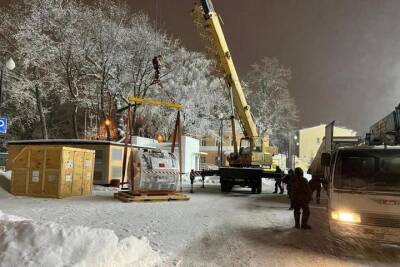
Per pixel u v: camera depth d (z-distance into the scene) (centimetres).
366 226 809
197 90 5203
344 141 2177
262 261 755
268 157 2506
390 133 1644
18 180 1883
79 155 1950
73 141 2488
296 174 1144
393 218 794
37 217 1195
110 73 4344
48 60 4066
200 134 5172
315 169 2853
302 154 7488
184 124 4888
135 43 4450
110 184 2461
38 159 1859
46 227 599
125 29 4406
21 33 3919
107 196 1925
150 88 4691
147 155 1783
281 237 995
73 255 563
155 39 4528
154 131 4825
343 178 864
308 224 1210
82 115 5297
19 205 1494
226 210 1500
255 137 2459
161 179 1775
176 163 1853
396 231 789
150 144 3709
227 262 741
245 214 1402
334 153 932
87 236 602
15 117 4591
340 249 874
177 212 1397
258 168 2361
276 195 2262
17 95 4203
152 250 746
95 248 589
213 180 3634
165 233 995
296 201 1128
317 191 1875
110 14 4338
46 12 4028
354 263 760
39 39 3988
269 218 1317
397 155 855
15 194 1878
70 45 4072
